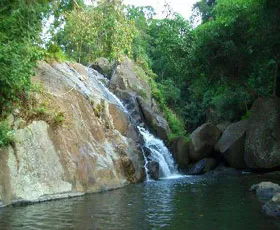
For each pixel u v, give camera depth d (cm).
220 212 896
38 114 1230
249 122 2020
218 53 2016
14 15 1120
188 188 1395
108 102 1833
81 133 1416
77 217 849
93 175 1348
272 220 805
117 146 1656
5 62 1072
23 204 1025
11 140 1073
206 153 2252
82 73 1911
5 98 1134
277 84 2161
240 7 1934
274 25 1772
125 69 2675
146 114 2434
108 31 1458
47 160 1177
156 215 869
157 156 2083
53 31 1492
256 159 1908
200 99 3444
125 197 1172
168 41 2178
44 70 1479
